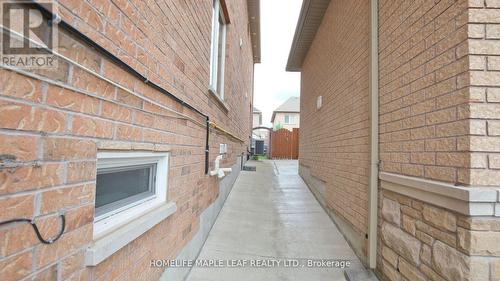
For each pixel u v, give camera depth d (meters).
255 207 5.30
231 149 6.48
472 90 1.59
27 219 0.82
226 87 5.38
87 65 1.09
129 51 1.43
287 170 10.81
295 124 33.31
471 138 1.57
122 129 1.36
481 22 1.61
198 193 3.04
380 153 2.80
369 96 3.03
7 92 0.77
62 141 0.96
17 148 0.79
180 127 2.31
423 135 2.04
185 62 2.44
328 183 5.00
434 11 1.95
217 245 3.40
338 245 3.61
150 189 1.90
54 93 0.93
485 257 1.52
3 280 0.75
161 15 1.86
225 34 5.25
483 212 1.53
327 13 5.63
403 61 2.38
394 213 2.46
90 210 1.12
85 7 1.08
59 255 0.95
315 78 6.84
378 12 2.96
